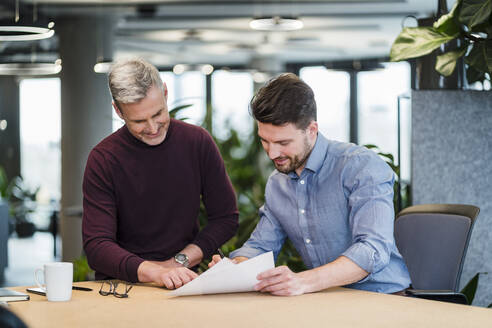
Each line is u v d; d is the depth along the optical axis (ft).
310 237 7.01
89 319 5.10
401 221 7.94
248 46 36.04
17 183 37.04
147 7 26.25
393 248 6.87
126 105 6.70
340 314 5.17
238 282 5.94
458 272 7.36
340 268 6.13
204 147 7.78
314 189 6.90
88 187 7.41
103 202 7.36
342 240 6.88
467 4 8.83
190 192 7.67
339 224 6.84
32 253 30.42
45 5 25.49
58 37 27.22
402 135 10.87
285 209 7.10
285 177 7.11
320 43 35.53
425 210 7.84
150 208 7.51
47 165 37.81
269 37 33.73
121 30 30.83
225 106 41.73
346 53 38.86
